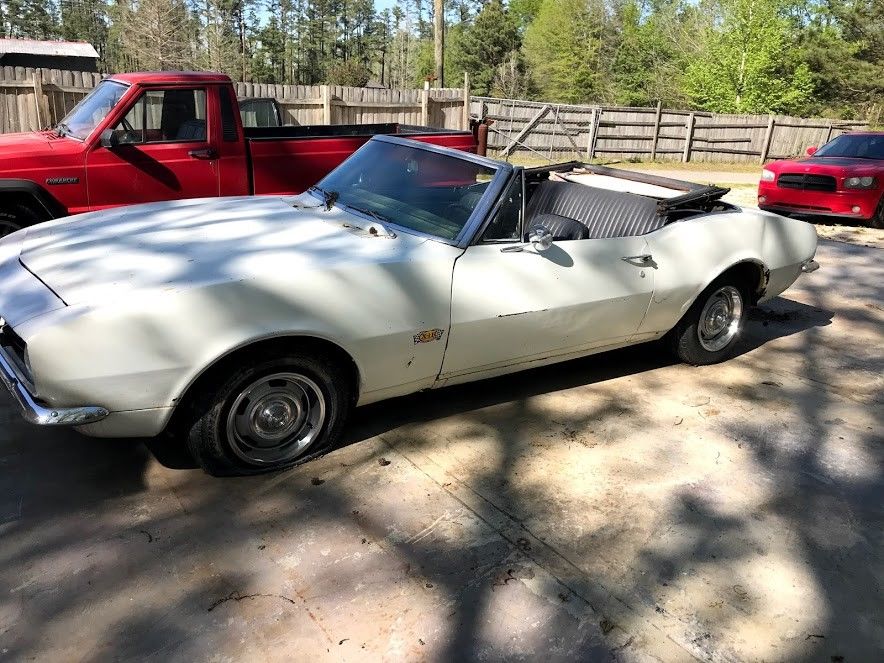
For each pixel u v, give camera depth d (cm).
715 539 311
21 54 3872
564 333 402
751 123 2244
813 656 250
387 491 329
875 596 283
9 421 371
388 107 1495
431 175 394
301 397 332
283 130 773
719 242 464
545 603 266
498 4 6712
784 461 382
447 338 352
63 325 268
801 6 4547
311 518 306
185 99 641
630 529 314
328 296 313
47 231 371
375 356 333
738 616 267
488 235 364
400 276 332
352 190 418
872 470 378
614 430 403
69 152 594
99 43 9431
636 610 266
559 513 322
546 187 524
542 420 409
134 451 350
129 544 283
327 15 9738
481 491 334
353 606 258
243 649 236
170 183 643
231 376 301
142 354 278
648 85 5844
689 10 5656
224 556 279
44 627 240
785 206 1147
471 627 252
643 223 461
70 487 318
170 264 310
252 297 296
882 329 616
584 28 6038
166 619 247
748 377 495
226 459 320
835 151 1208
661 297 438
